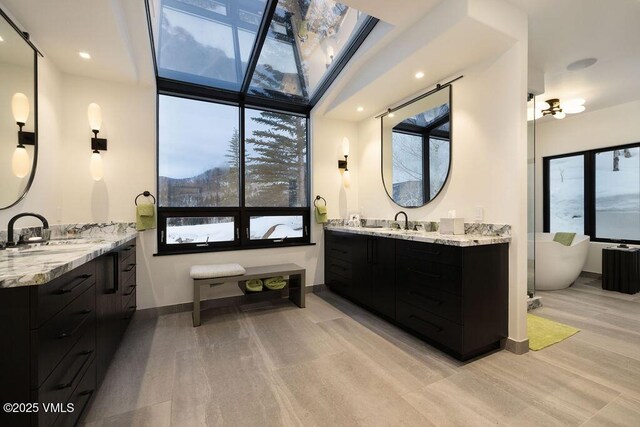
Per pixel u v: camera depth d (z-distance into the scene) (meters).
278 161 3.70
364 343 2.27
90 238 2.21
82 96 2.64
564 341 2.27
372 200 3.80
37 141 2.08
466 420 1.41
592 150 4.33
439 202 2.78
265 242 3.59
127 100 2.82
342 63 3.14
